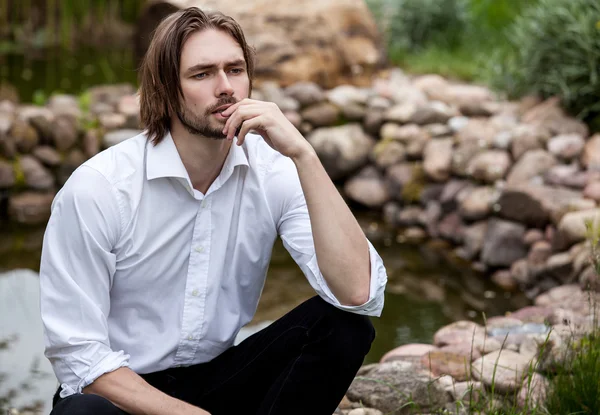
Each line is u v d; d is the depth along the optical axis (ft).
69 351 5.62
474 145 15.60
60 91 20.52
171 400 5.56
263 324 11.40
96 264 5.72
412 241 15.17
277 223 6.34
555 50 16.94
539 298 11.35
